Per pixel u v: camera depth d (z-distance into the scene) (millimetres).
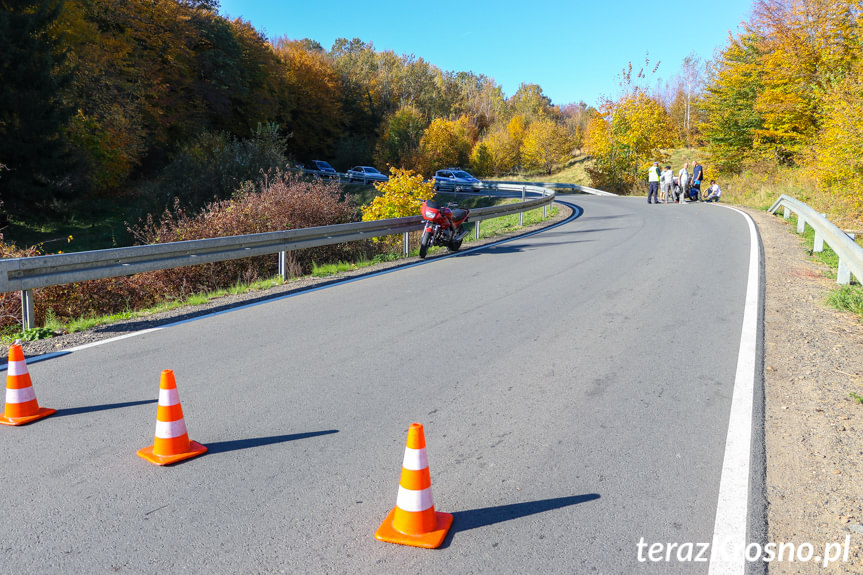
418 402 4852
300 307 8461
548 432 4270
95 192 36094
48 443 4148
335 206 16250
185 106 47438
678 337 6566
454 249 14062
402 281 10383
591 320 7352
